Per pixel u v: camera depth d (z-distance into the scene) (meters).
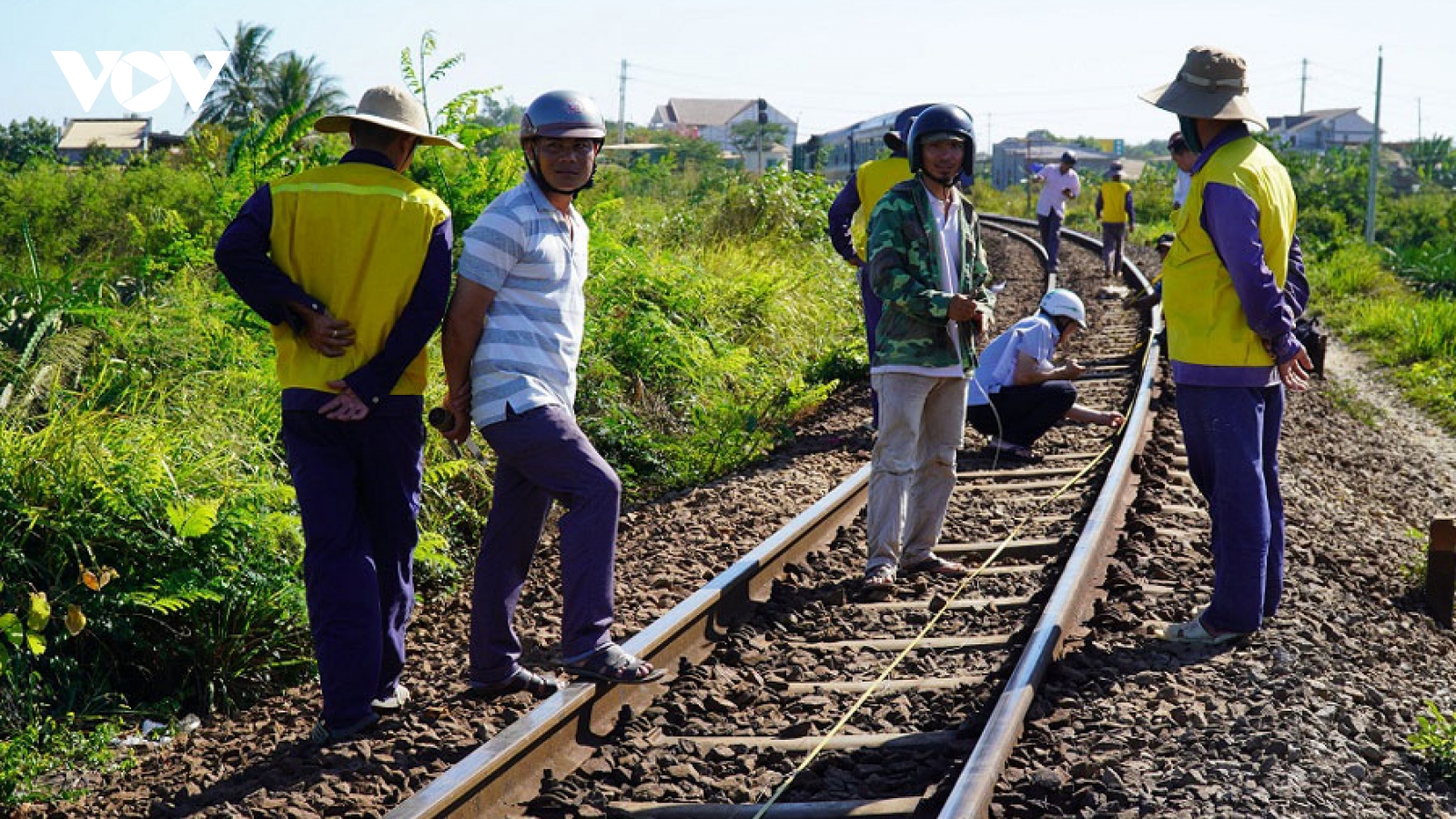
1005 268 24.20
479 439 7.60
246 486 5.78
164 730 4.77
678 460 8.71
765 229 17.09
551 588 5.95
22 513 5.06
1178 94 4.64
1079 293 18.81
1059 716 4.00
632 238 13.77
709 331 10.74
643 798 3.69
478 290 4.03
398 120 4.05
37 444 5.38
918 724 4.22
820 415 10.66
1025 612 5.31
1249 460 4.68
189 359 6.95
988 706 4.13
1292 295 5.01
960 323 5.56
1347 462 10.21
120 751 4.50
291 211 3.95
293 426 4.10
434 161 8.80
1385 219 50.56
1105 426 9.38
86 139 96.88
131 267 8.39
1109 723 3.98
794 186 18.44
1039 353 8.19
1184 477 7.58
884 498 5.65
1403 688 4.80
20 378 6.18
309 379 4.02
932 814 3.45
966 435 9.17
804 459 8.79
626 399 9.31
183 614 5.22
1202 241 4.64
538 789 3.73
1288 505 7.66
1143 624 4.94
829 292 15.16
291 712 4.74
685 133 160.38
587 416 8.71
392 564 4.30
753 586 5.59
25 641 4.74
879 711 4.32
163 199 20.27
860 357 12.01
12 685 4.63
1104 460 8.17
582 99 4.08
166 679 5.18
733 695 4.49
